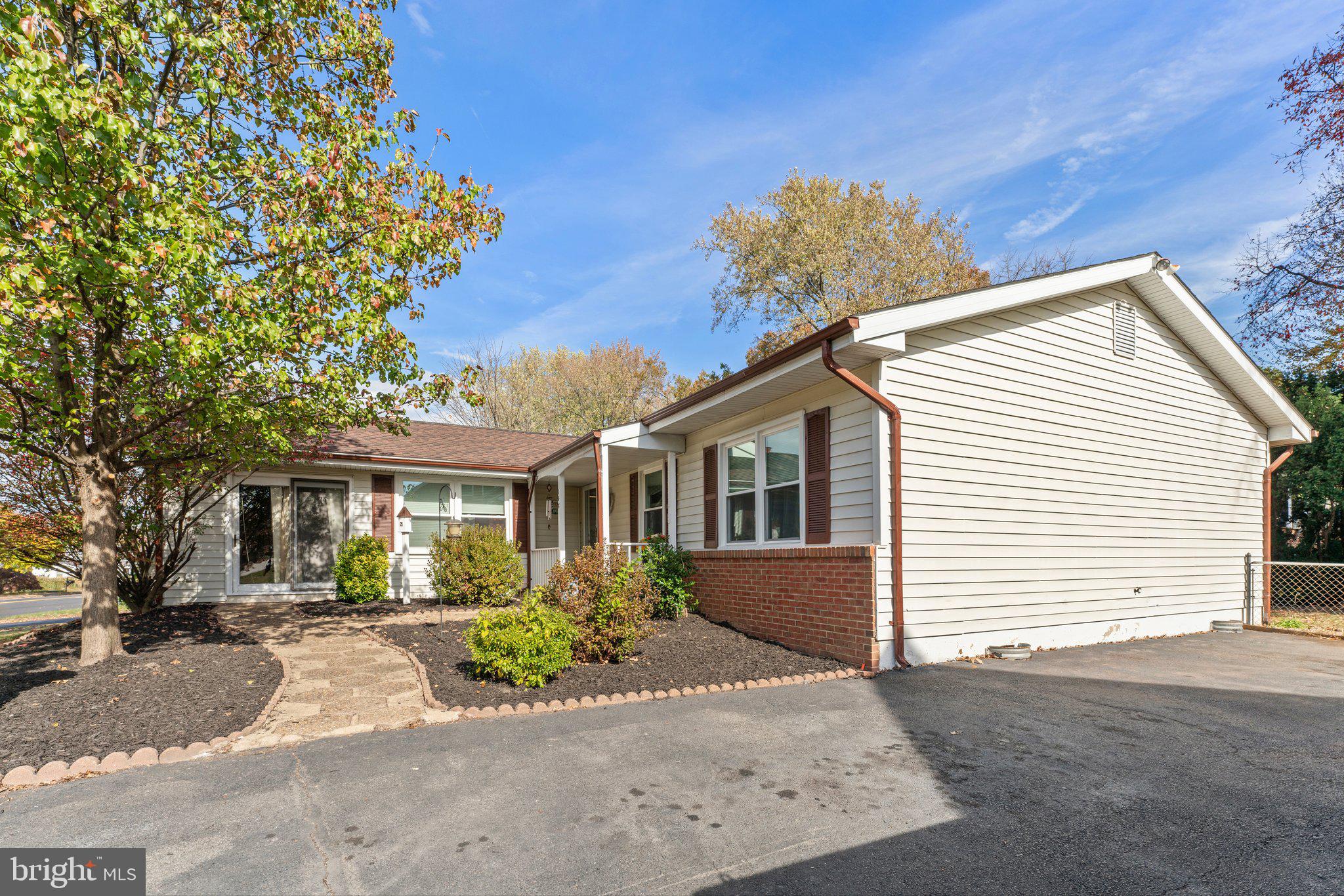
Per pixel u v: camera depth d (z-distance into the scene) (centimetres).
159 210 555
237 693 571
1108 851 313
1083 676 679
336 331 679
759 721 521
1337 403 1408
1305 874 291
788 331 2800
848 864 302
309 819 348
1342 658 795
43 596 2478
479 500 1440
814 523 812
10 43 476
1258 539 1138
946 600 751
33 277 479
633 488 1352
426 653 759
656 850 315
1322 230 1516
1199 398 1063
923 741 473
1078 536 885
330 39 779
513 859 307
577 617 715
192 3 681
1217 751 450
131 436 684
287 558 1245
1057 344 882
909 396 739
